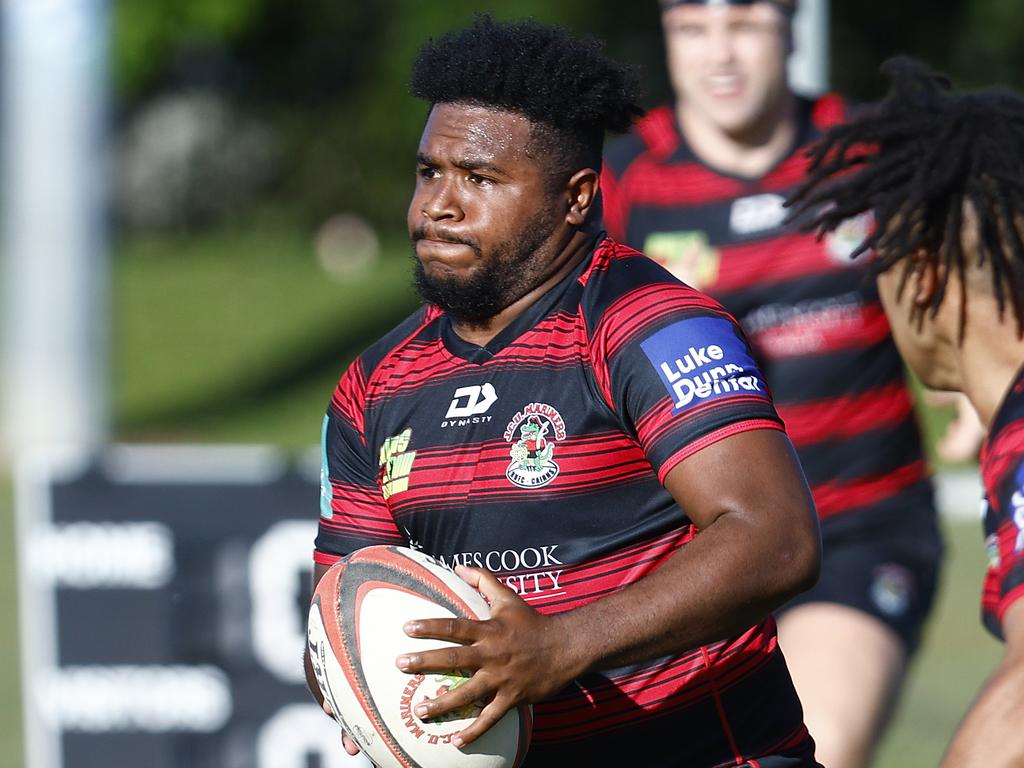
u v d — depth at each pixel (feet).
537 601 31.76
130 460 67.72
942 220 32.12
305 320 225.56
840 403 53.93
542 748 32.91
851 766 46.57
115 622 62.39
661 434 29.68
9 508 130.00
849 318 54.24
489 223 31.17
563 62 31.12
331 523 34.88
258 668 62.13
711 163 56.65
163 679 62.13
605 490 31.14
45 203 155.33
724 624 27.99
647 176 57.62
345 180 351.46
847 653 49.14
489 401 31.78
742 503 28.68
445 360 32.73
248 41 339.98
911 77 35.32
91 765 62.08
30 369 156.46
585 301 31.53
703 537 28.35
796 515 28.66
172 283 249.14
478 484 31.73
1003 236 31.60
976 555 112.37
